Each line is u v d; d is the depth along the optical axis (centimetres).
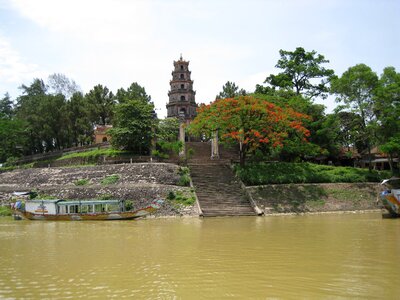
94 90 7638
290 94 5806
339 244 2159
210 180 4438
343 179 4581
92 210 3722
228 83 8212
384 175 4809
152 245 2192
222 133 4672
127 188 4097
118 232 2739
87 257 1900
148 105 5812
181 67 7925
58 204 3719
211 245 2169
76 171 4859
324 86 6444
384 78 4934
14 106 9106
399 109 4519
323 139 5772
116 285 1426
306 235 2488
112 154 5488
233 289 1362
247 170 4556
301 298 1259
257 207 3850
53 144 7844
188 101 7744
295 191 4256
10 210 4166
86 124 7256
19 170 5503
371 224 2995
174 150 5831
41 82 8731
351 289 1341
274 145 4466
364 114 4912
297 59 6431
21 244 2291
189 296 1295
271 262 1748
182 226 3000
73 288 1398
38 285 1437
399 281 1430
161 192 3994
